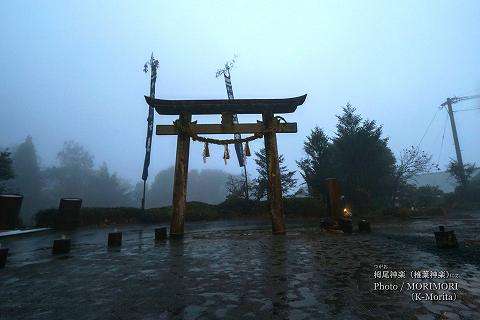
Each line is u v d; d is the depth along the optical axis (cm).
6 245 1128
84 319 367
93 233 1612
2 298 454
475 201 3512
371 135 2670
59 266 691
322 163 2725
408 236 1109
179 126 1370
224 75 2750
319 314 364
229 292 462
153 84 2395
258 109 1436
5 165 2834
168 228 1906
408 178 3125
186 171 1377
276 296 438
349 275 548
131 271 625
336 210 1439
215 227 1844
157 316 371
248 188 2927
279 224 1329
